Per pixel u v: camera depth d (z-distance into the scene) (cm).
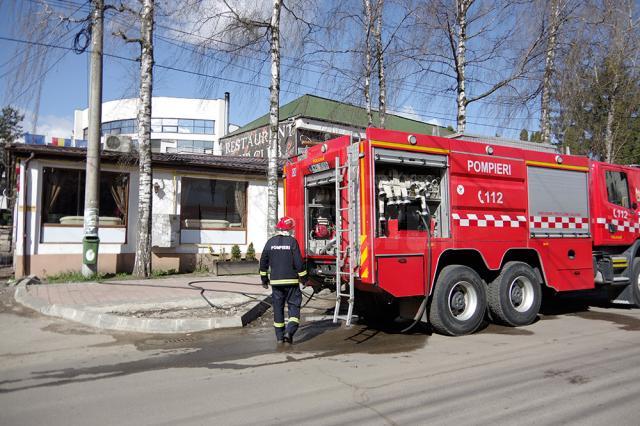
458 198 762
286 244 713
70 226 1330
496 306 807
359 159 700
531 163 855
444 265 785
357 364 598
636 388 499
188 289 1093
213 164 1516
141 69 1294
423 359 620
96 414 433
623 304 1076
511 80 1437
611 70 1581
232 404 457
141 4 1294
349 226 703
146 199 1292
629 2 1412
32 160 1288
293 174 873
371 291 727
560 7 1379
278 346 696
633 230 1002
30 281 1176
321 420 417
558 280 873
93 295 998
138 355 644
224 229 1552
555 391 490
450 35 1433
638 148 1978
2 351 657
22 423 413
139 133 1295
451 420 416
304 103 2650
